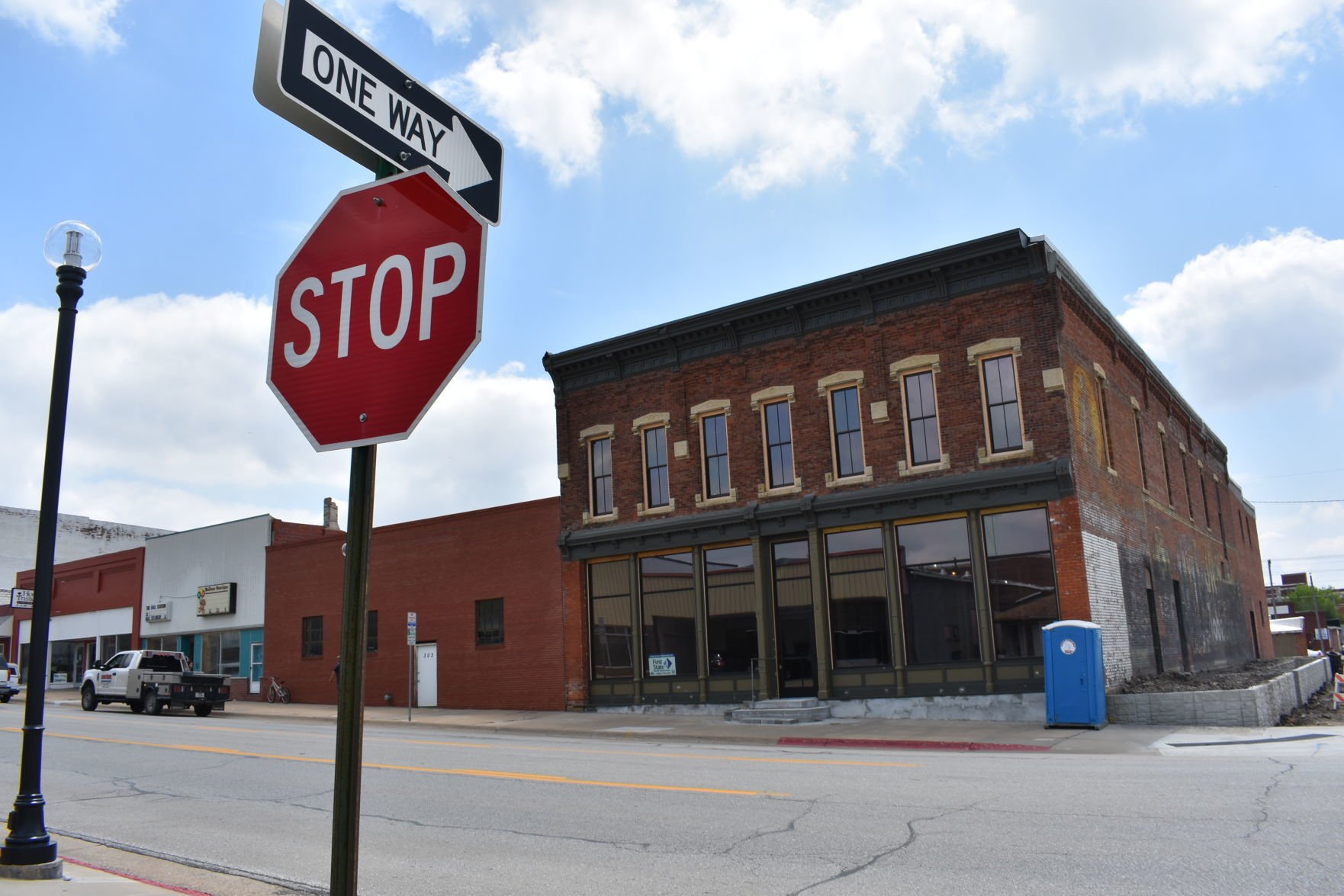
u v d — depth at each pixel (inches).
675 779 503.2
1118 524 939.3
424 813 429.4
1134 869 284.2
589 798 450.3
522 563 1154.7
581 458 1126.4
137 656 1253.7
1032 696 823.1
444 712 1140.5
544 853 343.3
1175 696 759.1
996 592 855.7
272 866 339.3
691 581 1029.2
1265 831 327.6
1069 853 307.3
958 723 827.4
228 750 700.7
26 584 2098.9
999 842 326.3
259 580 1496.1
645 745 748.0
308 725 1008.9
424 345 126.4
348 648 124.7
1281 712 831.7
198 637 1604.3
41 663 310.3
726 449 1031.0
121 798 496.7
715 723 904.9
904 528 909.8
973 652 860.6
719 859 321.4
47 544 307.0
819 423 963.3
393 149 145.2
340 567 1370.6
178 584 1640.0
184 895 285.6
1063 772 498.6
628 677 1059.9
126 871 331.9
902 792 440.1
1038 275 862.5
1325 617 4557.1
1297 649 2610.7
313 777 552.7
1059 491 827.4
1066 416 837.2
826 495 945.5
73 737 818.2
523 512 1163.9
